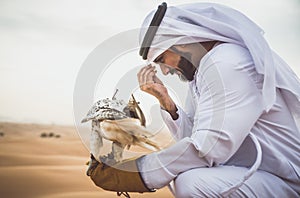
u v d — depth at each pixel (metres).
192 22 2.29
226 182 2.15
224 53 2.21
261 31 2.35
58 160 3.88
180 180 2.21
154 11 2.28
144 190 2.25
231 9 2.35
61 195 3.49
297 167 2.29
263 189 2.20
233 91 2.13
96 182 2.28
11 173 3.66
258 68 2.16
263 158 2.30
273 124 2.28
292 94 2.31
